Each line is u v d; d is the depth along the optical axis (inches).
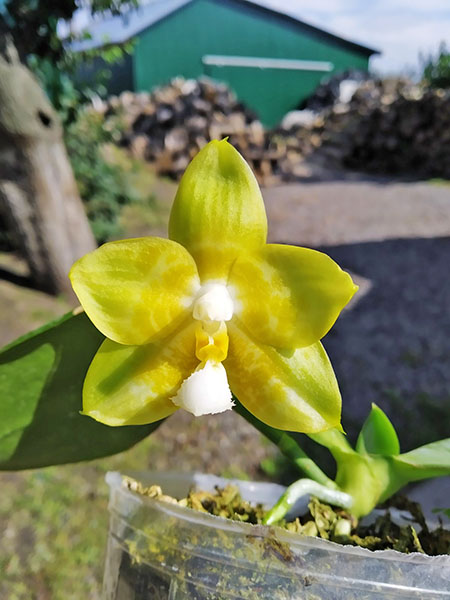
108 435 4.3
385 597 3.2
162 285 3.7
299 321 3.7
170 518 3.6
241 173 3.5
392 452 4.4
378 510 4.6
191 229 3.6
